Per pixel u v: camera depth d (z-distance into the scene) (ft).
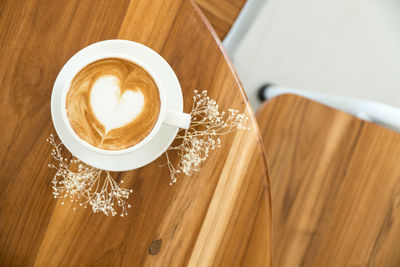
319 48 3.54
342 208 2.59
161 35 1.99
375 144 2.57
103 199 2.01
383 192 2.58
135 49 1.95
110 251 2.01
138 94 1.99
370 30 3.63
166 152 2.03
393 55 3.68
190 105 2.02
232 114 2.01
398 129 2.51
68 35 1.96
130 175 2.02
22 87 1.97
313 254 2.59
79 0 1.95
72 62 1.94
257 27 3.35
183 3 1.99
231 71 2.01
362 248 2.59
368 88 3.66
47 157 1.99
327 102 2.79
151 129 1.98
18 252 1.98
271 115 2.62
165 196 2.02
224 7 2.77
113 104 1.99
